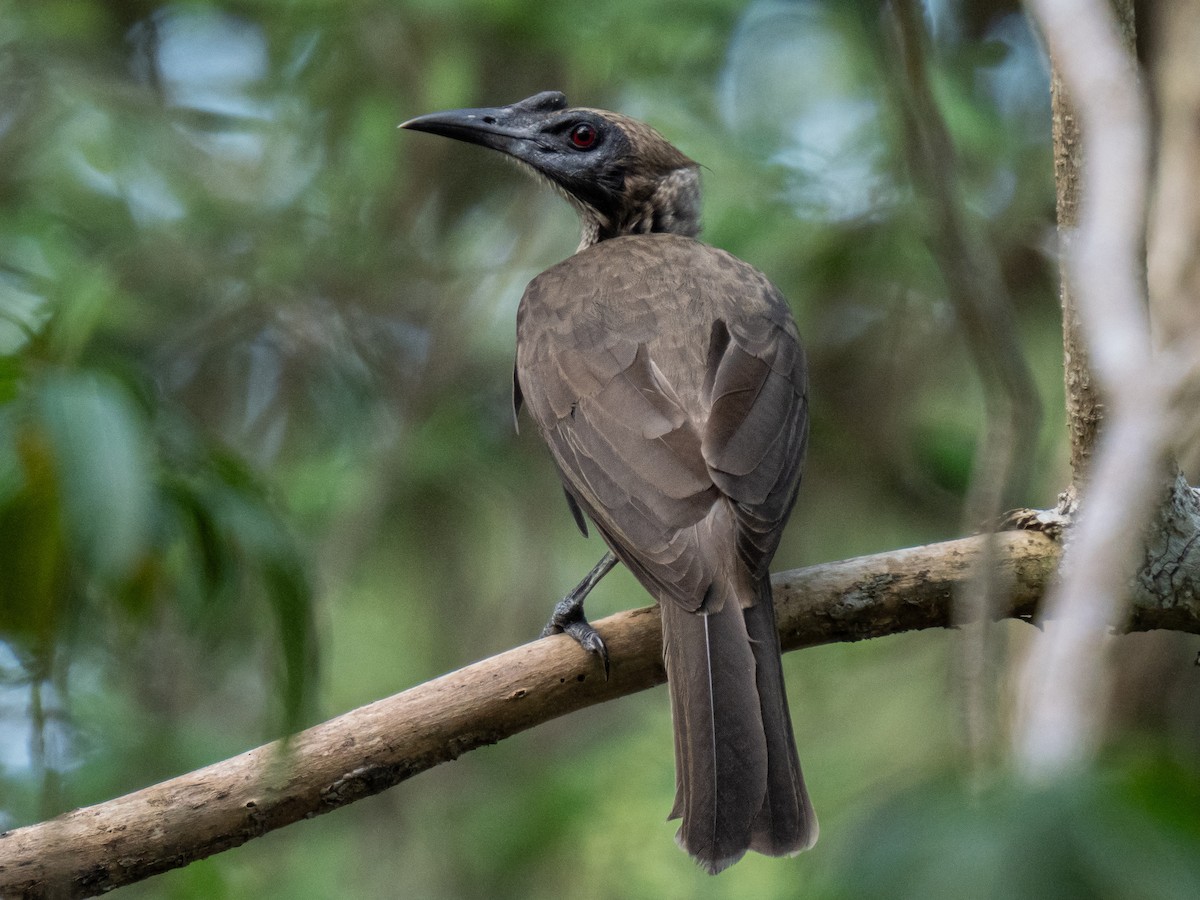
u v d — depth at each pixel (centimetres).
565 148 1127
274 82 1406
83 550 619
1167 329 973
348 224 1412
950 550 754
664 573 742
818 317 1377
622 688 752
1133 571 718
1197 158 992
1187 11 1009
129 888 1177
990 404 477
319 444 1401
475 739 725
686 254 973
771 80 1363
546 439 884
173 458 714
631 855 1219
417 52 1382
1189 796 269
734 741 686
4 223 1292
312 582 746
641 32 1271
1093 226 401
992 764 296
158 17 1484
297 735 701
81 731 1142
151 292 1385
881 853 272
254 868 1296
